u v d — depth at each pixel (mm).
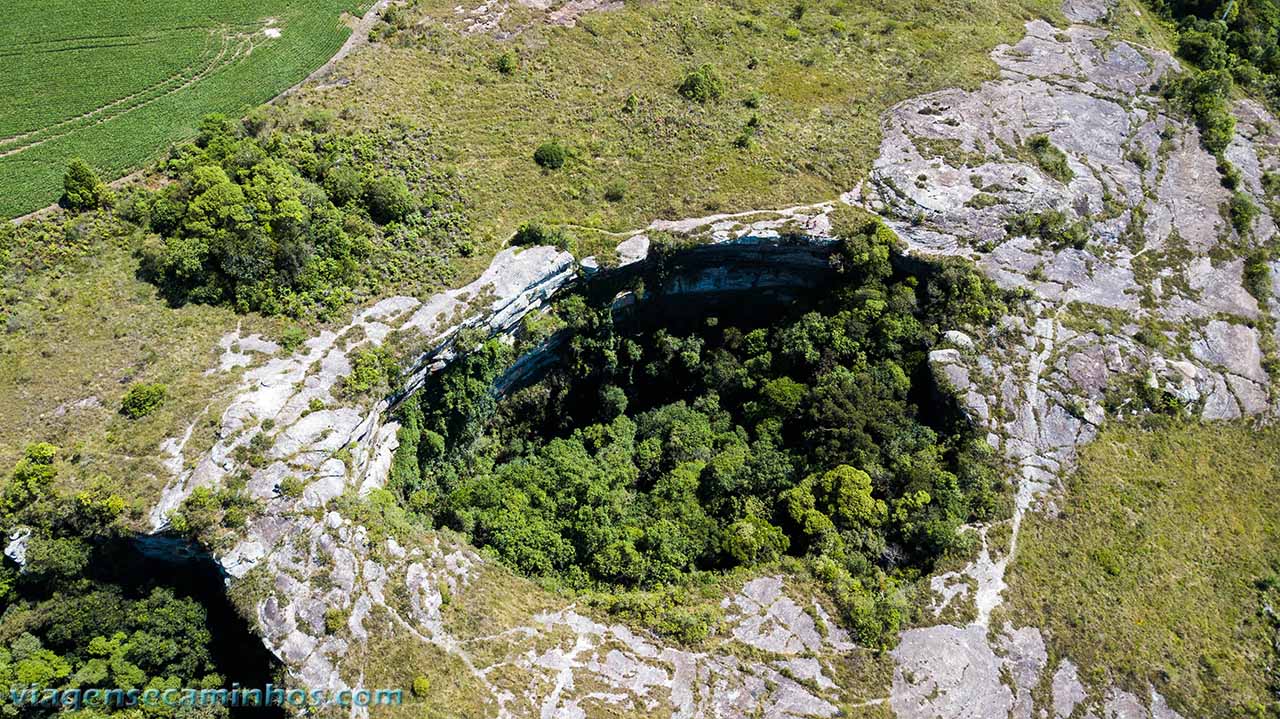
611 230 56094
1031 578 43969
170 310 46844
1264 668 42156
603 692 39188
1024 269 56594
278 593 39062
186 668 40125
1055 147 64312
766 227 56562
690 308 60500
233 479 40375
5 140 57094
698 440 53562
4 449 40562
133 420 41906
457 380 50688
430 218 54406
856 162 62125
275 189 48906
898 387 52344
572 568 45281
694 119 63875
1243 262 59469
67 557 38344
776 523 46688
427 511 48406
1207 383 53188
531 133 61531
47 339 44656
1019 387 51125
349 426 43750
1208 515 47781
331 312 48000
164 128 59094
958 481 46938
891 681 40000
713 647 40719
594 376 58875
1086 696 40406
